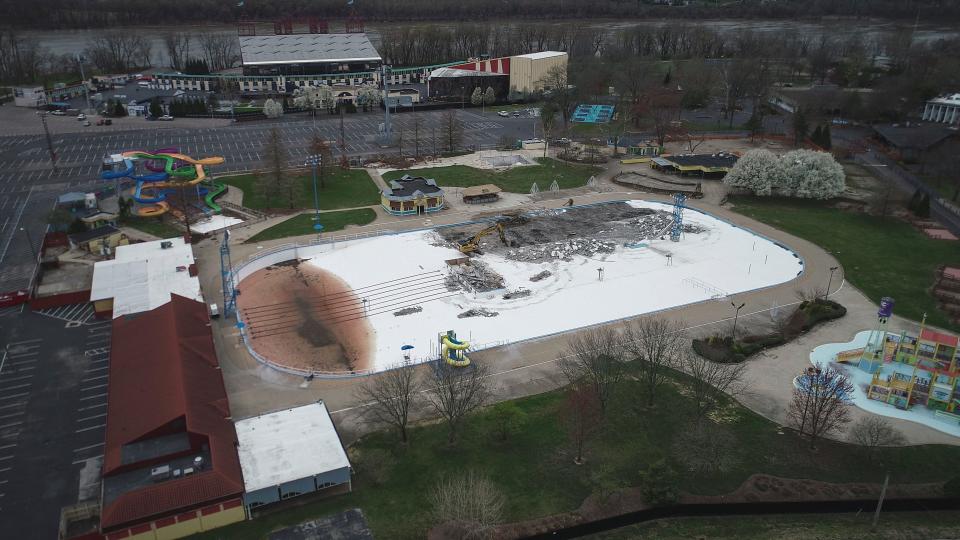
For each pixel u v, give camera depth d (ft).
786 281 458.91
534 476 276.00
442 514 247.70
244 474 258.37
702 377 322.75
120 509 237.45
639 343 370.12
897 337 355.36
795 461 287.89
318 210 570.46
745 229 549.95
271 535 230.68
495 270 473.26
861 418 317.83
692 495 268.41
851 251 504.43
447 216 568.82
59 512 254.68
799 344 379.96
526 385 338.13
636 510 260.83
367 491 266.57
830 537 252.01
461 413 290.15
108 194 599.98
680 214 523.29
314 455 269.44
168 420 272.31
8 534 244.42
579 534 252.83
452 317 410.11
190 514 244.22
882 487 273.95
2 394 325.83
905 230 543.80
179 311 360.89
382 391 303.68
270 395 326.44
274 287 444.14
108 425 282.56
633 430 306.35
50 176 644.69
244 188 626.23
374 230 536.01
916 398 330.34
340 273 465.88
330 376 342.44
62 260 472.03
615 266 482.28
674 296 437.58
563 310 418.31
